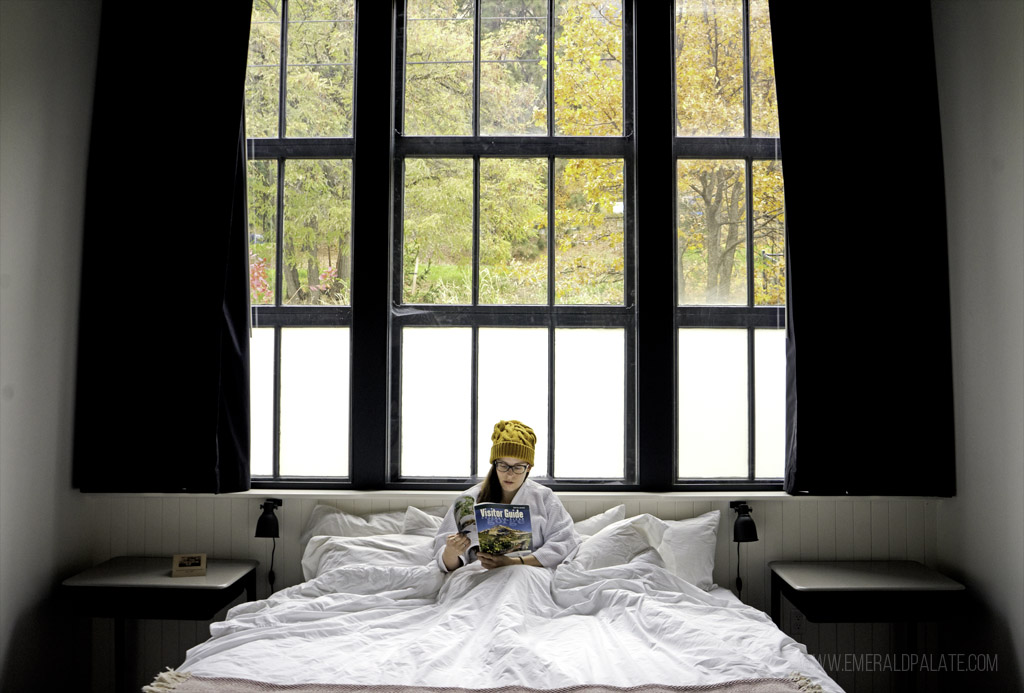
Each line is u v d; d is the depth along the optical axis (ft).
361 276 10.78
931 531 10.44
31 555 9.09
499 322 11.05
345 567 9.05
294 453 10.98
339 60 11.05
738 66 11.05
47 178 9.38
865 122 10.35
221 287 10.12
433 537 9.80
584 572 8.89
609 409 11.01
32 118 9.08
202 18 10.40
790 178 10.31
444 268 11.07
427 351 11.05
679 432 10.97
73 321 9.96
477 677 6.56
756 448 10.96
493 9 11.08
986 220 9.46
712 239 11.05
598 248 11.04
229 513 10.40
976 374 9.66
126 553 10.41
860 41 10.41
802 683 6.32
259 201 11.03
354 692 6.21
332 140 11.03
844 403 10.15
